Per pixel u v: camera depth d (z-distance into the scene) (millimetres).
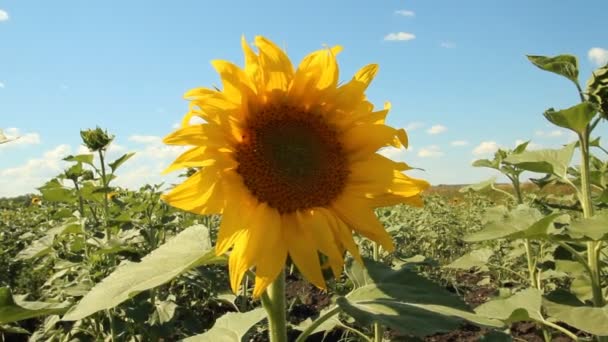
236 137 441
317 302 1413
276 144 444
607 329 520
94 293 377
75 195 1132
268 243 403
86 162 1054
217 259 414
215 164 401
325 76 458
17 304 349
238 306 1161
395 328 364
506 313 656
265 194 430
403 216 2109
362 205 451
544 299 595
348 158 465
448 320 381
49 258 1238
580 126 638
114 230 1086
